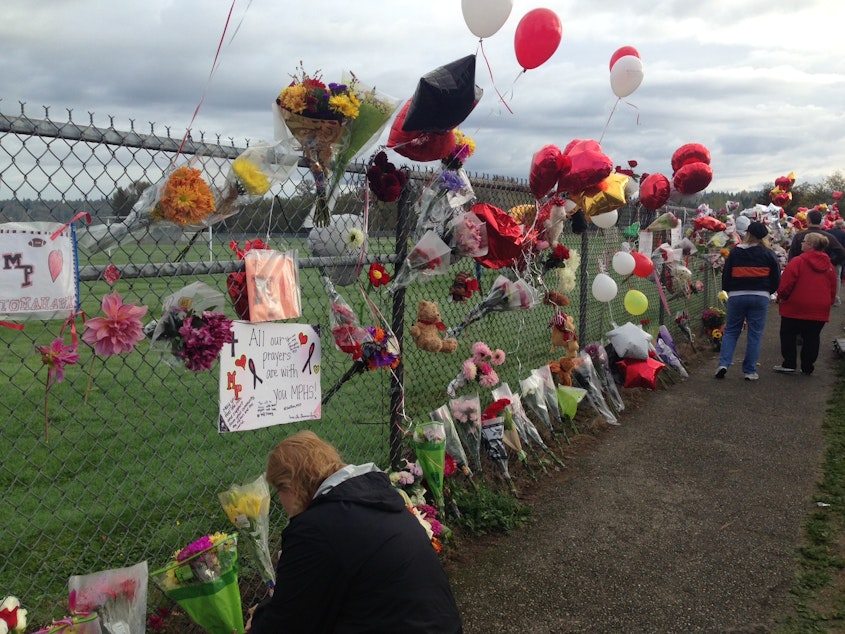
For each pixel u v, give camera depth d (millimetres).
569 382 6184
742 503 4672
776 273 8148
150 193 2666
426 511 3814
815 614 3320
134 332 2523
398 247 4074
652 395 7590
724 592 3553
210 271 2939
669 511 4555
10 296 2223
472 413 4633
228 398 3006
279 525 3967
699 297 12453
